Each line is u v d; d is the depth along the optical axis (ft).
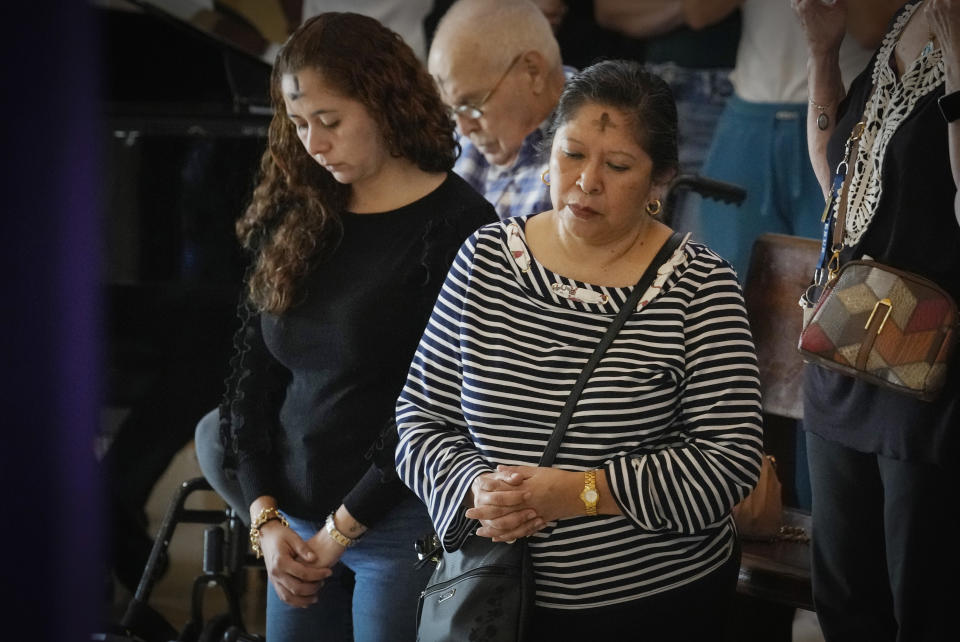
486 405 15.61
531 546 15.47
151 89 39.88
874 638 18.74
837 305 17.53
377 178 18.90
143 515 31.63
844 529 18.65
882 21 29.76
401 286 18.40
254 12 34.06
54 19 10.57
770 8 32.60
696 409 15.39
